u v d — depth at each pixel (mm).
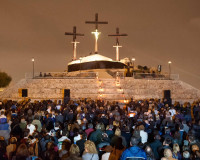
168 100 30500
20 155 8312
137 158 8055
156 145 10531
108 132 12062
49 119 16047
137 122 15375
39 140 10938
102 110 20156
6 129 12969
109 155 9000
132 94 44719
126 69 54875
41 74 51844
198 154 8594
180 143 11867
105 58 58594
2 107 23625
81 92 45156
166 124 15609
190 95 45906
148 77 52750
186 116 19359
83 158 8492
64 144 9711
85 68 57875
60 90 45906
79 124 14562
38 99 43531
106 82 48188
